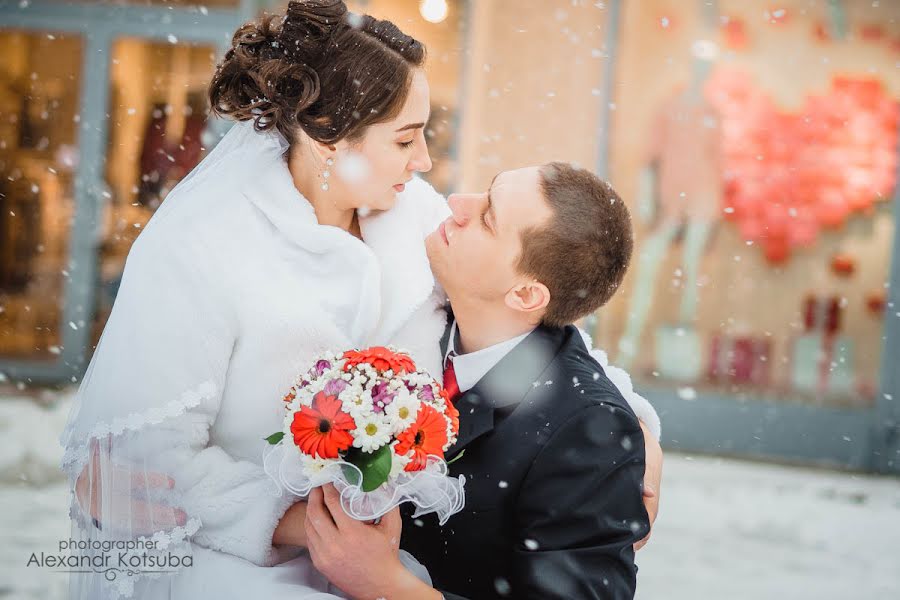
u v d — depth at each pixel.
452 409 1.88
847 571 4.43
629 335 7.23
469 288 2.14
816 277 7.16
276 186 2.03
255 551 1.90
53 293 8.06
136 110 8.00
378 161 2.03
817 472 6.80
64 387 7.67
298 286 1.97
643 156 7.16
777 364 7.18
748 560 4.49
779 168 7.13
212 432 1.99
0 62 8.03
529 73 7.10
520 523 1.99
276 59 2.05
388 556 1.85
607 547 1.91
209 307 1.91
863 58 7.11
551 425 2.00
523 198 2.10
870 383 7.12
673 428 7.16
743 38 7.11
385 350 1.85
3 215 8.06
